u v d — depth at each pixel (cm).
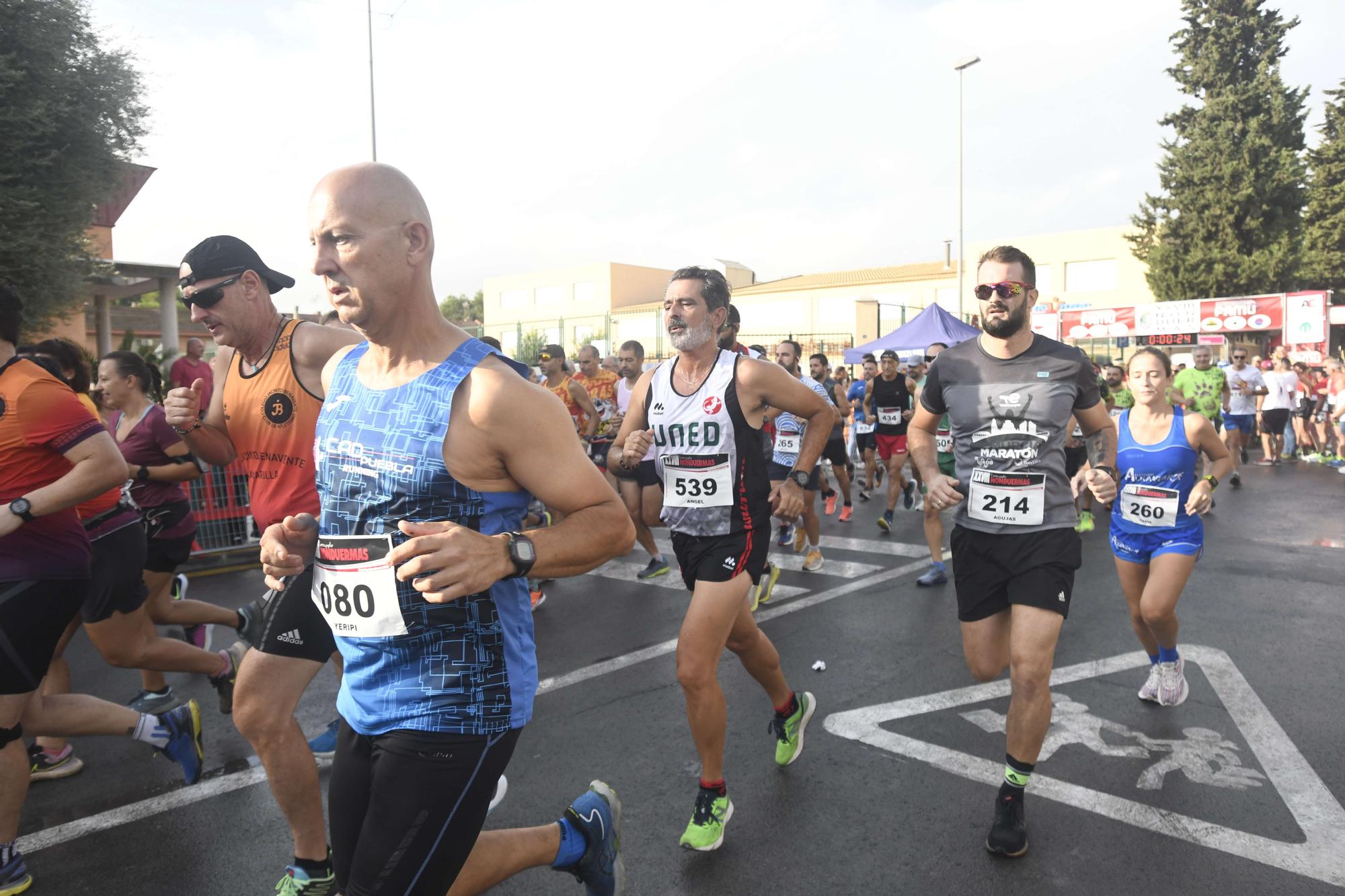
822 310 4797
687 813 320
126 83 1224
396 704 167
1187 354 2738
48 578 275
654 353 3045
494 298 6206
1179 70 3456
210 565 765
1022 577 300
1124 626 537
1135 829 300
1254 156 3272
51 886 281
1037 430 303
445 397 160
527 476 163
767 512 319
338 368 183
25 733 293
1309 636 512
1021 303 306
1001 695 427
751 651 328
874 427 1129
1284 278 3231
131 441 436
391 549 162
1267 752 357
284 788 254
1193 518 391
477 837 173
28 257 1148
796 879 276
